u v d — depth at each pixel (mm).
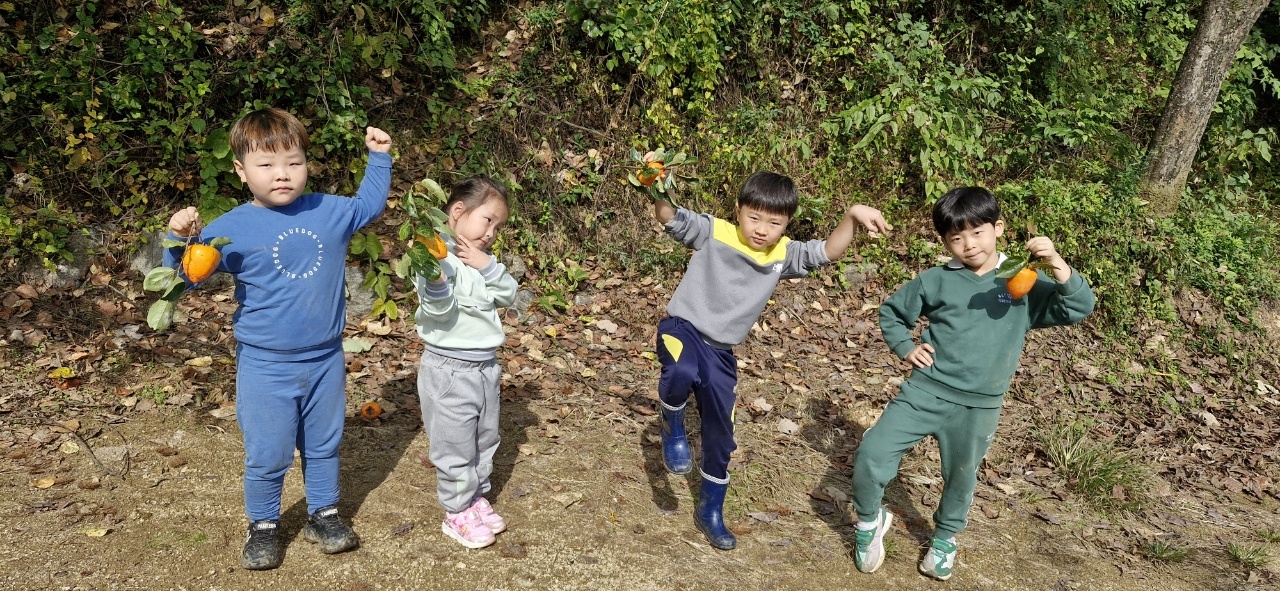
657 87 6980
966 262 3232
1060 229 7258
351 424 4289
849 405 5266
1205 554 4020
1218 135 9023
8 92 5398
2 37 5578
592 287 6254
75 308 5066
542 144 6637
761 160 7254
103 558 3102
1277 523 4414
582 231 6562
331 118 5867
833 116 7543
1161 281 7211
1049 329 6766
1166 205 8047
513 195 6363
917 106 7207
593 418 4645
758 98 7727
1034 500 4363
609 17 6797
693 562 3449
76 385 4320
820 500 4113
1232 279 7270
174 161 5750
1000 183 7883
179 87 5703
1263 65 9766
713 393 3320
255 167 2760
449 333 3119
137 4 6035
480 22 7012
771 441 4684
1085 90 8820
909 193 7570
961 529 3498
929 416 3303
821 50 7832
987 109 8289
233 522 3420
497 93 6699
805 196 7004
